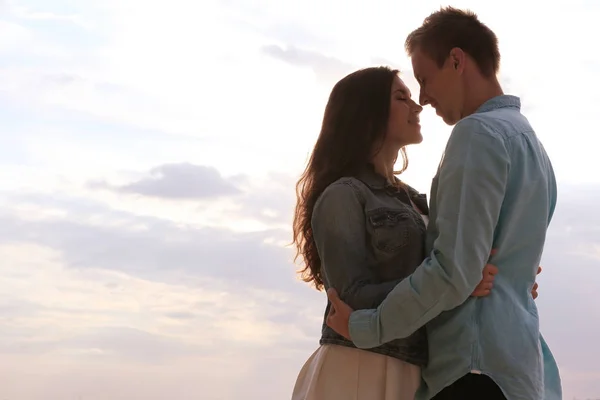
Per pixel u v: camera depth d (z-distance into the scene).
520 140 2.05
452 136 2.04
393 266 2.13
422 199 2.39
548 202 2.12
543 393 2.00
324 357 2.17
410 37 2.31
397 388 2.07
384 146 2.31
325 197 2.18
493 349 1.93
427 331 2.07
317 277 2.39
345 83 2.34
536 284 2.14
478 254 1.93
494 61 2.22
